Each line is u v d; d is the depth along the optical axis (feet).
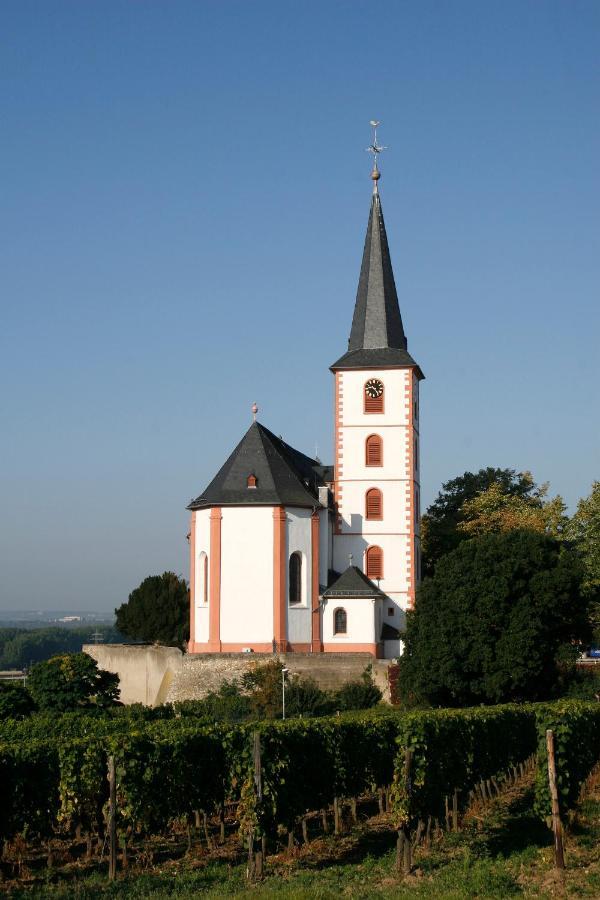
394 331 291.99
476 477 363.35
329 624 264.72
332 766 125.49
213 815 132.05
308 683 240.73
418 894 85.15
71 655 245.04
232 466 264.72
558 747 113.09
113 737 113.29
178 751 114.01
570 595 213.05
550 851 99.76
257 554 257.55
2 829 108.58
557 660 212.84
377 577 280.31
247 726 120.98
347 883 92.12
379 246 296.30
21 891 92.43
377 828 123.65
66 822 118.83
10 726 170.60
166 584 326.03
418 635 215.31
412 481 283.38
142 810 110.63
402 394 285.43
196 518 268.00
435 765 116.57
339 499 284.20
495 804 135.64
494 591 208.03
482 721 138.10
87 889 92.48
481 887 87.56
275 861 105.40
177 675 248.52
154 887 92.84
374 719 139.33
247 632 255.70
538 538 216.54
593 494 273.54
